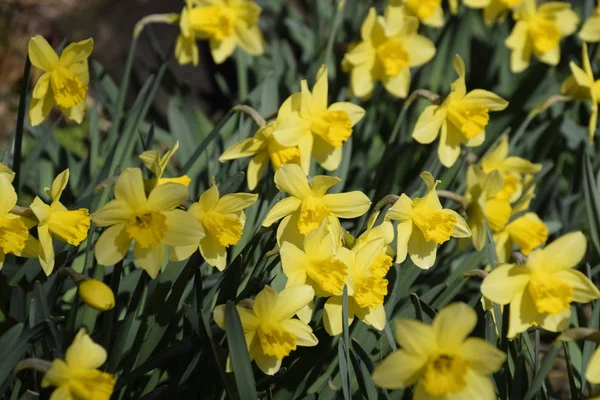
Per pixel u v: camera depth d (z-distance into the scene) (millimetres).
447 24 1433
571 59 1508
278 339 1078
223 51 1387
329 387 1146
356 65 1344
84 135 1660
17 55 1864
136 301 1123
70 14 1882
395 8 1331
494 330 1140
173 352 1112
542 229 1276
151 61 1834
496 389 1151
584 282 1110
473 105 1235
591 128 1326
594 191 1266
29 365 1044
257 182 1222
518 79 1490
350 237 1134
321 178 1119
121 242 1095
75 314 1134
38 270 1172
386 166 1336
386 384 1052
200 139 1458
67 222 1116
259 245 1241
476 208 1206
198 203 1107
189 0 1330
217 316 1066
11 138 1245
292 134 1183
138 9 1895
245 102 1393
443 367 1044
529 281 1112
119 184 1076
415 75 1446
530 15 1411
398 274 1185
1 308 1152
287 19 1723
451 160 1259
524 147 1413
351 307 1126
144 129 1483
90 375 1046
